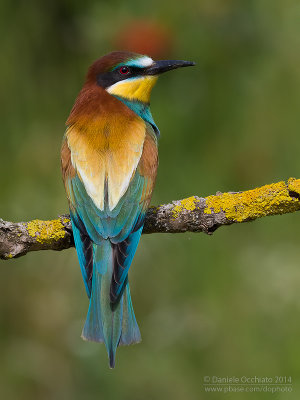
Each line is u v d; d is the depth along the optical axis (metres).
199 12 12.32
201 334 12.97
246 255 13.03
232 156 12.59
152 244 13.13
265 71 12.52
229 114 12.48
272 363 12.67
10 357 13.67
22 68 12.27
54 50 12.33
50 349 13.86
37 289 13.57
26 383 13.57
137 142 10.10
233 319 12.87
